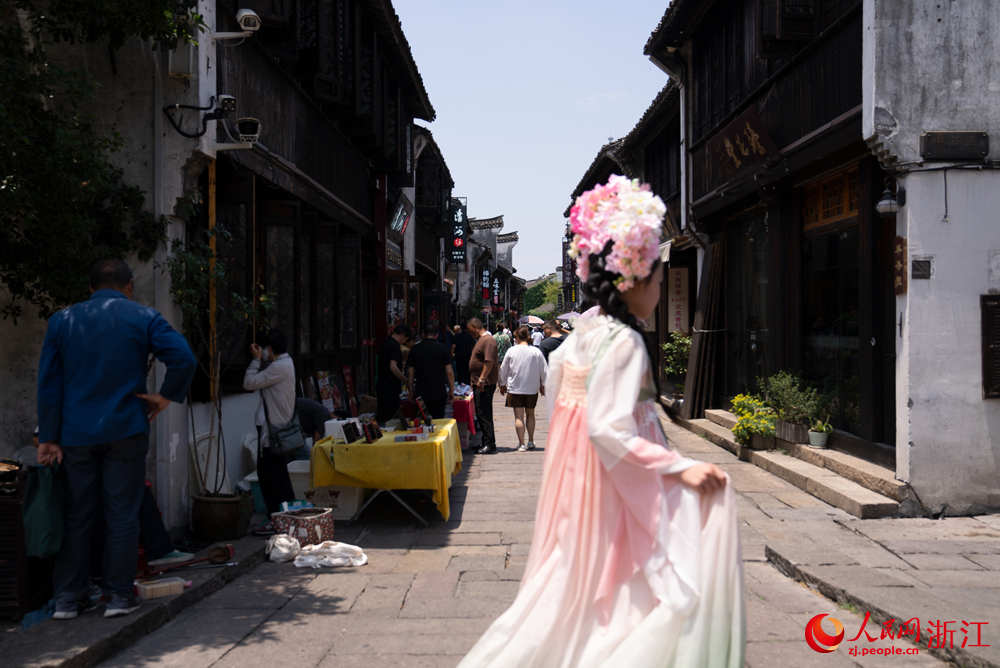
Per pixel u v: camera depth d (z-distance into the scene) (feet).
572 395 7.75
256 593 15.75
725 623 6.91
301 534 19.24
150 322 13.89
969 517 20.67
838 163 25.99
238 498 19.34
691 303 51.34
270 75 26.50
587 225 7.76
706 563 6.97
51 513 13.62
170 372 13.80
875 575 15.35
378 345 51.52
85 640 12.03
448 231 98.53
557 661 7.22
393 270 57.31
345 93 35.50
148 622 13.46
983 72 20.72
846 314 26.76
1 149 13.87
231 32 22.15
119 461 13.42
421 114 61.57
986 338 20.59
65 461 13.30
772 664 11.75
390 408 33.88
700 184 42.16
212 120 19.92
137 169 19.06
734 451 32.24
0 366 18.86
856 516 20.98
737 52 36.29
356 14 36.35
